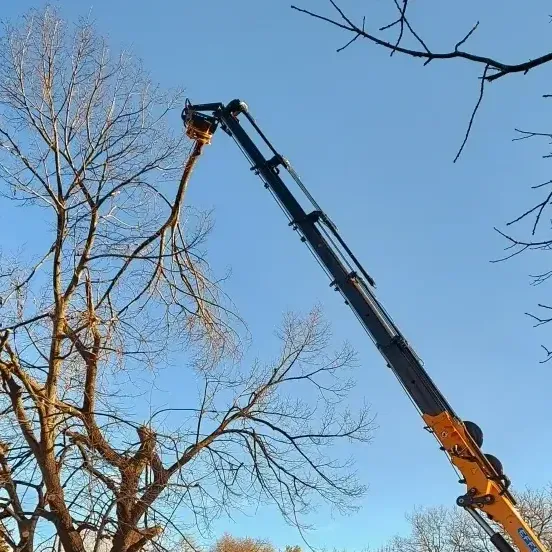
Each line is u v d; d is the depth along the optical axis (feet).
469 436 31.19
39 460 34.71
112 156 37.40
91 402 36.60
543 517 98.99
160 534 35.01
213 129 37.24
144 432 36.60
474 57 10.37
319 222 34.83
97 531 33.45
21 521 33.68
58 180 36.35
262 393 42.63
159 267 40.29
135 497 35.06
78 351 36.37
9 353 35.06
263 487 41.83
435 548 118.52
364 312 33.27
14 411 34.99
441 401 31.81
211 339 42.68
